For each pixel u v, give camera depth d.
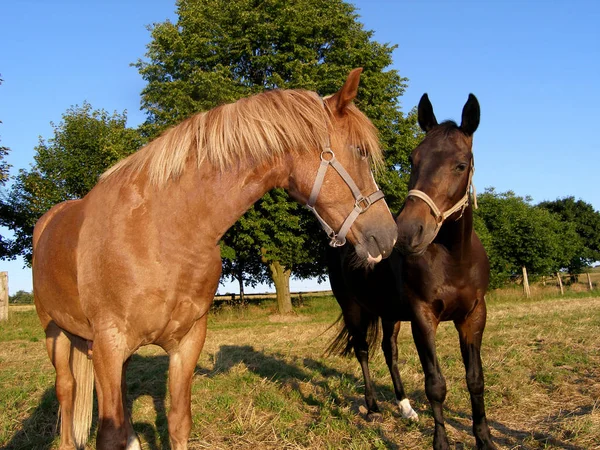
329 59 15.41
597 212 43.44
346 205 2.35
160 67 14.52
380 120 14.52
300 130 2.35
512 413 4.08
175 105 13.32
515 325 9.20
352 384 5.19
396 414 4.28
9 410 4.30
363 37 15.88
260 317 15.72
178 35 14.41
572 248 25.62
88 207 2.61
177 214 2.40
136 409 4.39
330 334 9.40
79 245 2.49
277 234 14.41
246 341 8.74
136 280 2.28
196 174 2.46
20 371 6.04
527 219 22.31
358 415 4.28
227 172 2.45
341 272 4.87
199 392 4.88
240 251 15.74
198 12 14.68
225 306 16.94
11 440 3.70
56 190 20.61
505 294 21.30
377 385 5.22
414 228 2.93
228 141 2.42
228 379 5.31
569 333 7.80
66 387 3.37
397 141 15.01
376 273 4.13
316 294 27.16
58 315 2.89
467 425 3.87
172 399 2.56
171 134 2.56
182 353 2.58
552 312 11.71
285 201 14.28
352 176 2.35
